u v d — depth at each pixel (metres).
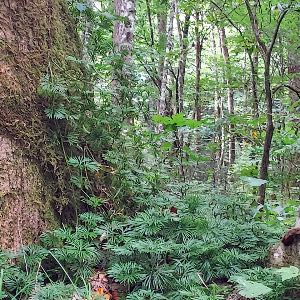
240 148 9.74
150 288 2.75
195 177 6.52
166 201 3.65
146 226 3.13
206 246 2.96
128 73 4.06
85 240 3.04
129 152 3.99
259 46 4.45
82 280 2.82
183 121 4.30
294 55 6.96
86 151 3.55
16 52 3.19
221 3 6.41
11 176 3.00
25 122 3.14
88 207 3.45
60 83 3.27
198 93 9.25
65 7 3.80
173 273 2.85
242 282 2.23
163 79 8.05
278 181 5.79
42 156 3.20
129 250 2.89
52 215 3.16
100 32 4.35
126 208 3.61
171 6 8.60
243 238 3.24
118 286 2.87
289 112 5.67
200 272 2.90
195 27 8.85
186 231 3.17
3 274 2.50
